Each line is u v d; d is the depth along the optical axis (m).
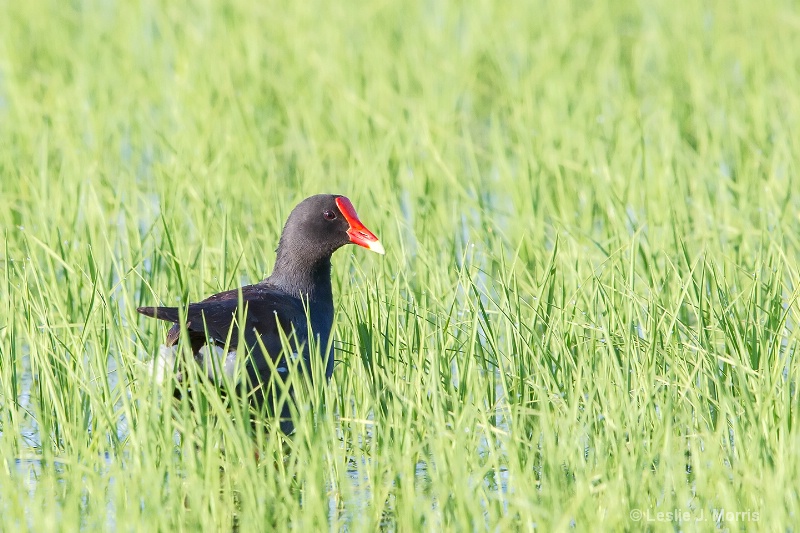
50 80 22.86
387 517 9.15
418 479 9.70
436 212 16.20
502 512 8.84
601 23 28.59
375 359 10.98
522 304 12.91
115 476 8.70
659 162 17.56
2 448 9.58
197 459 9.12
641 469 8.77
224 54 23.75
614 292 12.22
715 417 10.53
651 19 28.09
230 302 10.34
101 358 10.27
